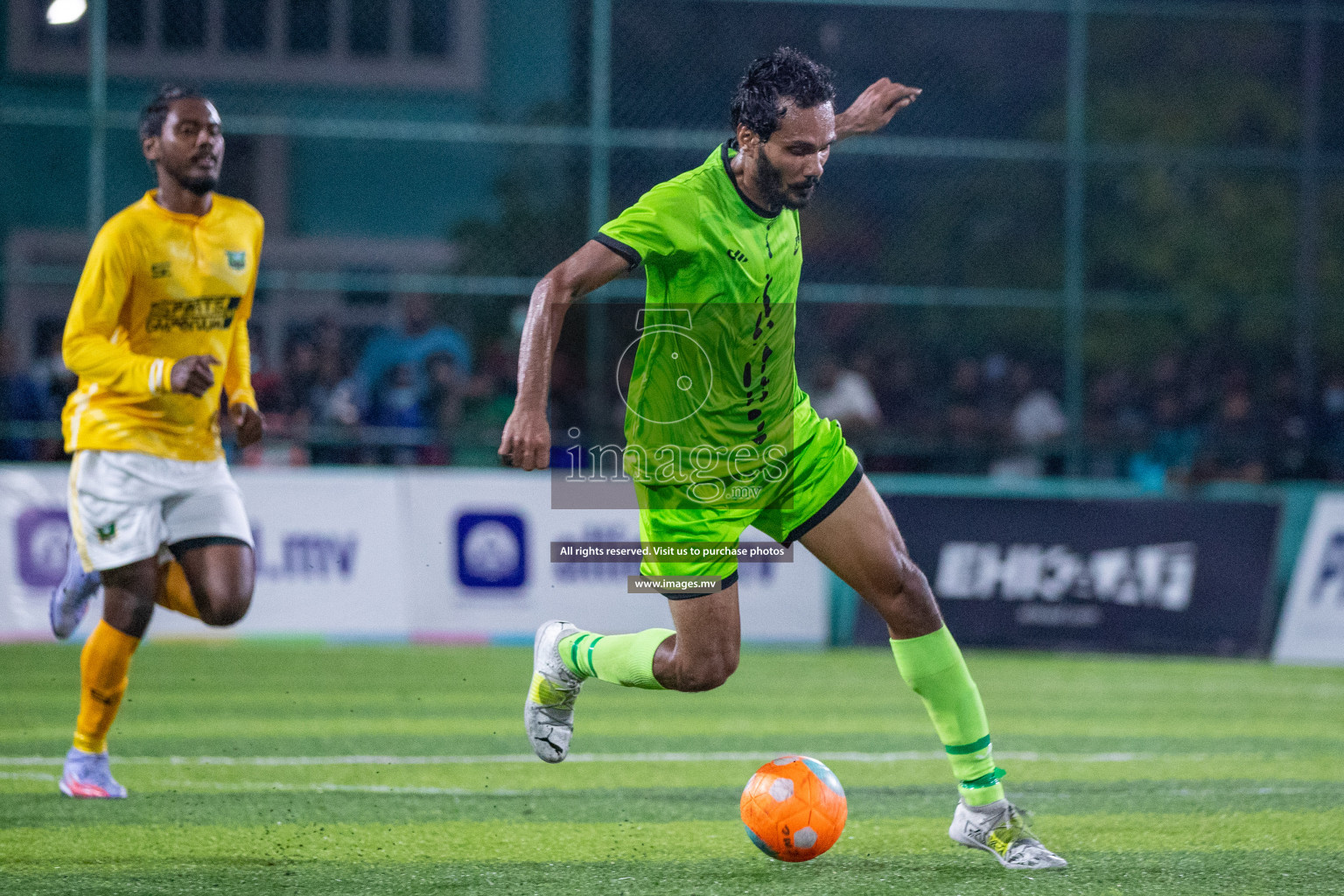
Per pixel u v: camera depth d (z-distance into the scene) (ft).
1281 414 121.70
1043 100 147.43
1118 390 126.31
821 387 117.60
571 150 125.90
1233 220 142.00
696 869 39.55
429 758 59.47
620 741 64.59
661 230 36.47
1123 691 84.23
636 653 39.78
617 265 36.19
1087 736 67.77
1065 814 48.42
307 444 107.14
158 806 48.24
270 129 110.22
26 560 96.12
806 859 39.55
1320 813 48.65
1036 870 39.11
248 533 49.62
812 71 36.58
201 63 139.64
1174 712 76.18
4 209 139.44
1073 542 102.27
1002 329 136.67
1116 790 53.31
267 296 123.13
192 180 48.42
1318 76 122.11
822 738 66.18
